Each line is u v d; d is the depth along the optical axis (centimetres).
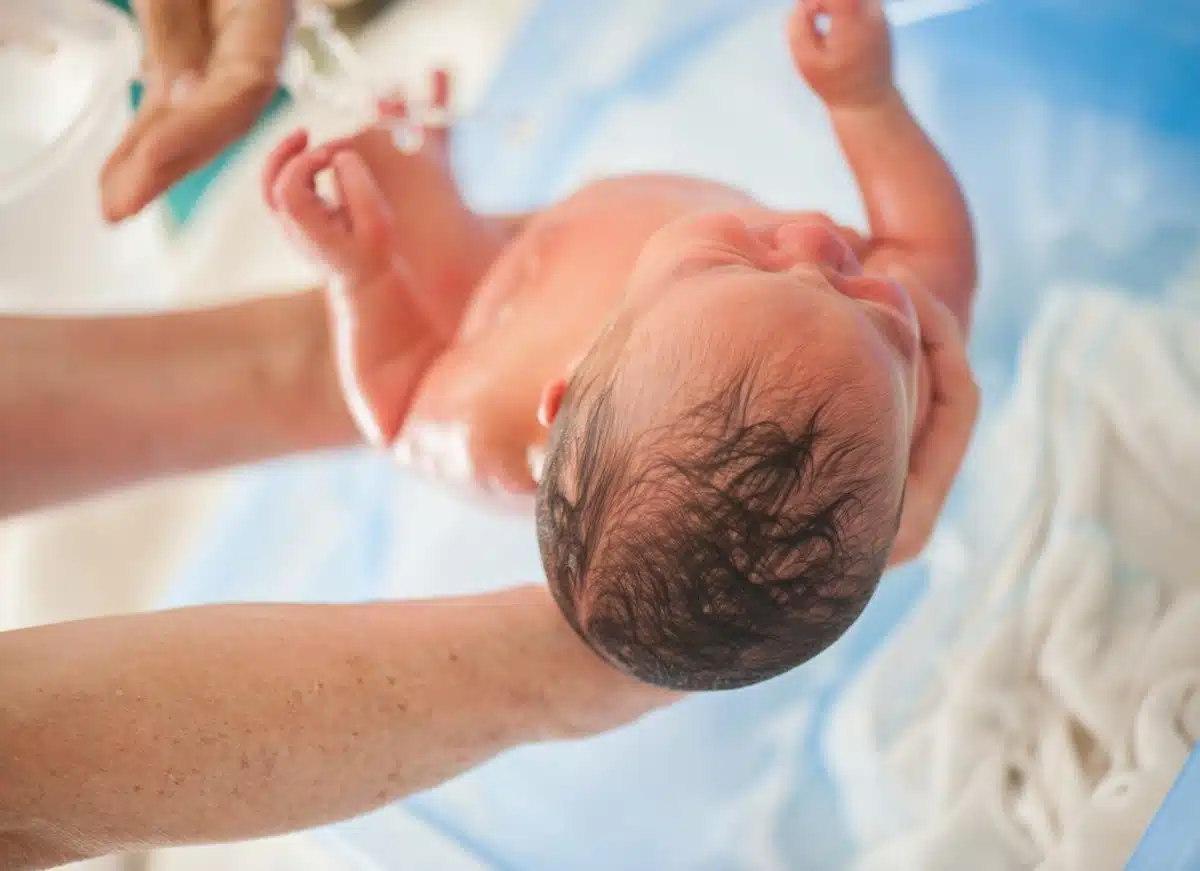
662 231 79
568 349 94
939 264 95
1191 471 99
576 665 74
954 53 121
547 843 119
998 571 104
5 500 100
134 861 133
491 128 154
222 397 106
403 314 101
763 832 108
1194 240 107
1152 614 96
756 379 65
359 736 65
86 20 88
